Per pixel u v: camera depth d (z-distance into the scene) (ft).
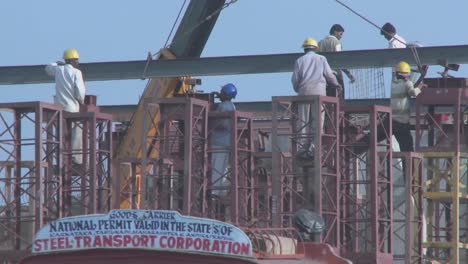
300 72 195.72
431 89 207.82
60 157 196.54
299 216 169.78
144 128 198.39
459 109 206.69
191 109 195.52
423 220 212.02
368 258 197.26
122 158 219.41
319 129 190.70
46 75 240.32
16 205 193.57
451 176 208.44
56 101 203.62
